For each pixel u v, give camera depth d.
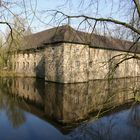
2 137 9.60
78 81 25.77
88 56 18.88
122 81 23.64
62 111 14.14
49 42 28.56
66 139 8.52
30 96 20.34
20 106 15.98
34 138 9.34
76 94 19.19
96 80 22.34
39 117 12.88
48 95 20.44
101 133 8.48
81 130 8.48
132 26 5.89
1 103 17.02
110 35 6.38
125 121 10.20
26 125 11.29
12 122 11.81
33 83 29.56
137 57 6.29
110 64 6.78
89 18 5.86
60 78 27.06
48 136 9.49
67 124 10.77
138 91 6.38
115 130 9.12
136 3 5.44
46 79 30.55
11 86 27.03
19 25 5.83
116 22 5.77
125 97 11.48
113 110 11.47
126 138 8.38
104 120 10.12
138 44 6.52
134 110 11.19
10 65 34.06
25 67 41.81
